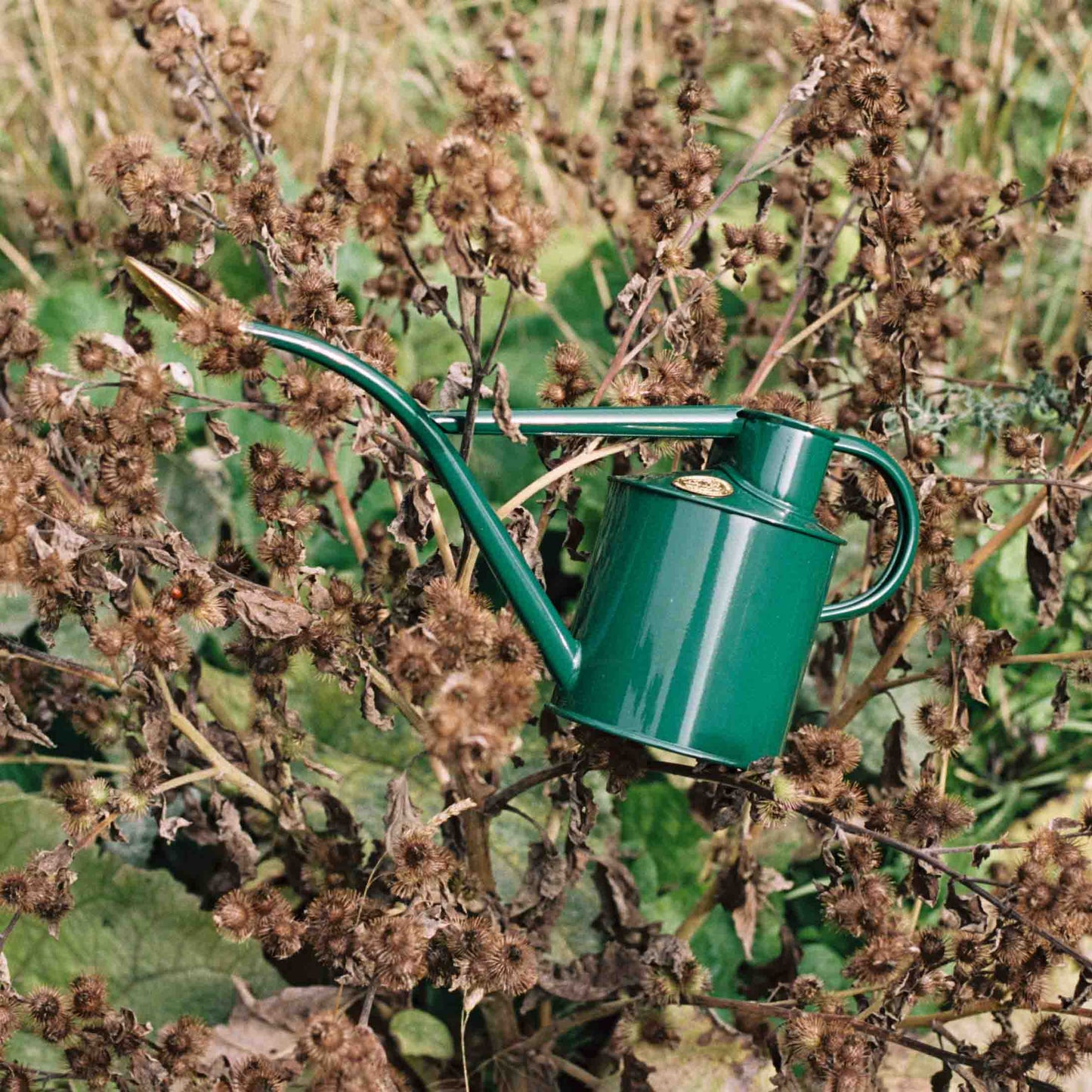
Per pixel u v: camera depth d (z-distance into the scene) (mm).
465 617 1075
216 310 1169
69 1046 1285
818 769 1209
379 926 1180
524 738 1814
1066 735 2109
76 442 1317
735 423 1228
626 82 3100
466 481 1180
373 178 1145
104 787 1259
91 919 1623
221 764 1392
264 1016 1516
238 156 1420
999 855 1963
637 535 1193
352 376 1153
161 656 1168
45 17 2688
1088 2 3051
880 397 1454
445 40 3363
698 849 1857
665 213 1317
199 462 2010
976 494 1427
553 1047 1694
